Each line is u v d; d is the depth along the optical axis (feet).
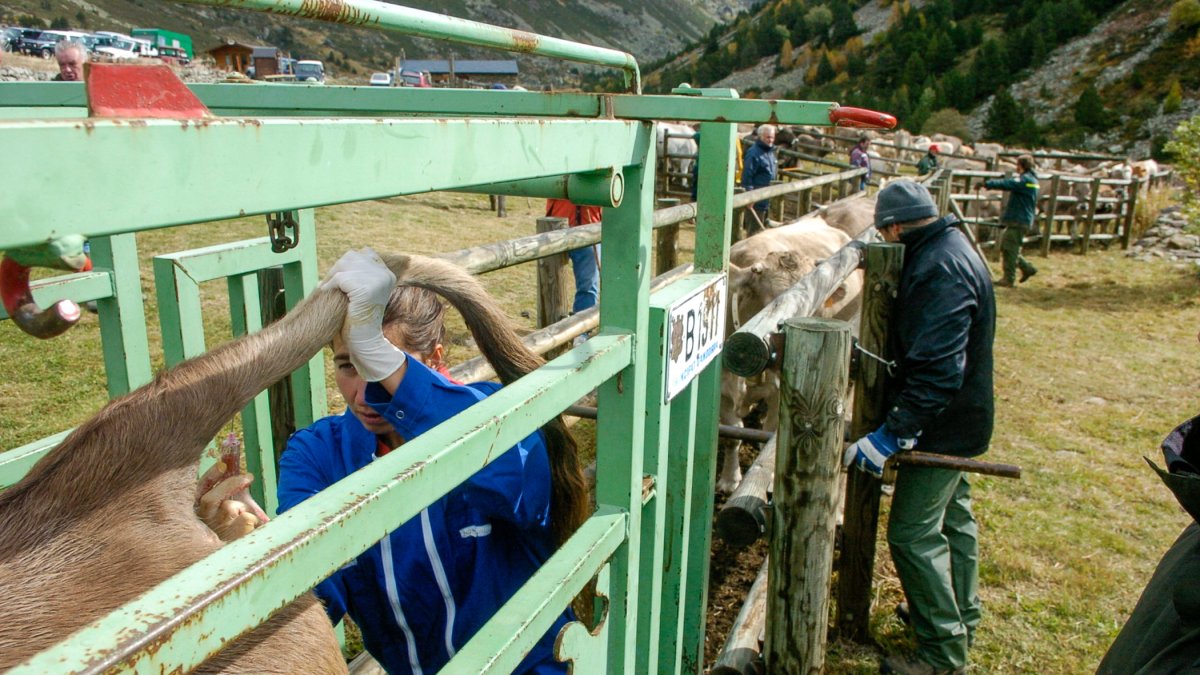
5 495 3.36
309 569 2.51
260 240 7.89
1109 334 27.45
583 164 4.04
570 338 11.60
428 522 4.89
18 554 3.21
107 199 1.94
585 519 5.29
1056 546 13.65
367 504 2.70
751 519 8.68
